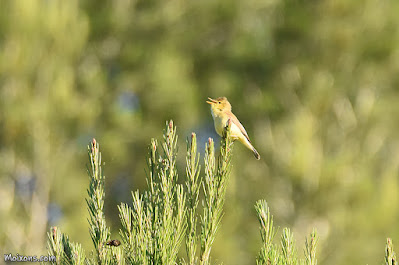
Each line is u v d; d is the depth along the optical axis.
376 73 18.78
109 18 19.16
